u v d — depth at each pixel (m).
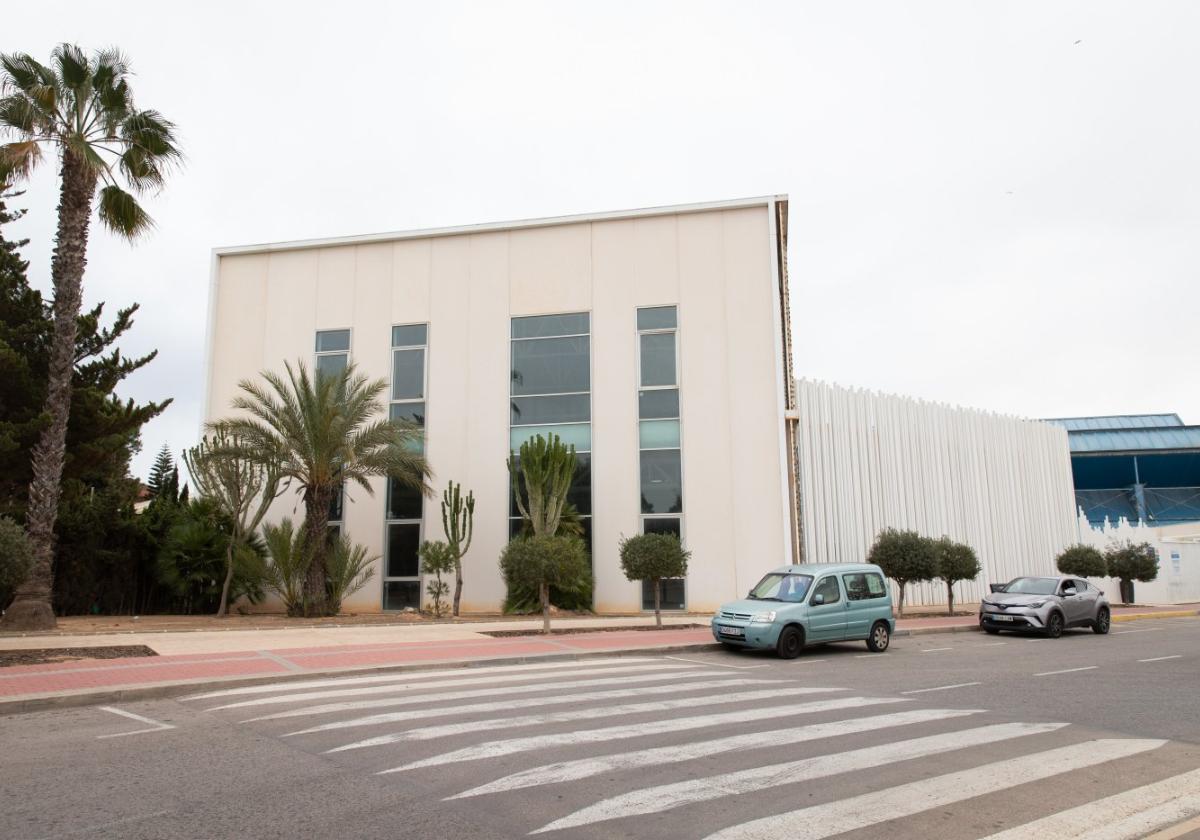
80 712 9.20
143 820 5.16
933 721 8.44
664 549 18.84
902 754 6.94
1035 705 9.63
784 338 26.33
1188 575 35.62
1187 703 9.83
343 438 21.62
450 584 24.31
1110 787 6.03
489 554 24.48
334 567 22.59
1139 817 5.33
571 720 8.35
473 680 11.41
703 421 24.20
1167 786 6.07
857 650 16.30
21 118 17.28
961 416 31.02
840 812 5.36
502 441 25.11
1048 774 6.36
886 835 4.94
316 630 17.55
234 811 5.35
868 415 27.23
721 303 24.73
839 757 6.82
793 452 24.20
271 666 12.12
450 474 25.16
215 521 24.69
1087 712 9.19
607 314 25.25
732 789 5.86
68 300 17.80
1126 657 15.04
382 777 6.16
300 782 6.03
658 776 6.20
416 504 24.88
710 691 10.40
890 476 27.41
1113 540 33.91
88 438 20.83
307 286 26.92
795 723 8.24
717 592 23.28
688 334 24.73
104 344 21.61
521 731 7.80
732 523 23.53
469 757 6.76
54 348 17.75
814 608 15.18
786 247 26.70
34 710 9.29
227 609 24.55
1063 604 19.94
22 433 18.66
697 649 15.76
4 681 10.55
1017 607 19.70
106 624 19.42
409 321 26.25
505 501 24.75
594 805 5.47
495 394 25.42
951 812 5.39
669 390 24.61
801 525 24.08
